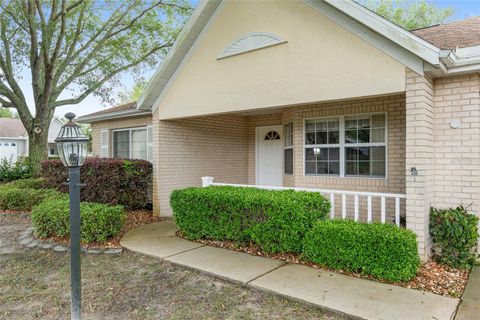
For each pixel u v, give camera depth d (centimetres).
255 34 604
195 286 411
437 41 570
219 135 968
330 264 448
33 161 1309
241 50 625
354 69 489
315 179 738
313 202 500
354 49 489
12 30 1299
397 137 630
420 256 446
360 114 679
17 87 1318
